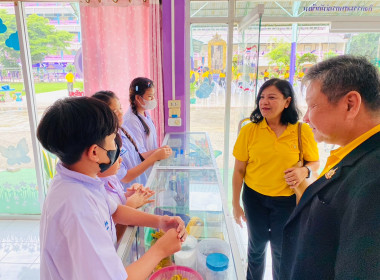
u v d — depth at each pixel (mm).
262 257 1771
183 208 1200
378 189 518
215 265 832
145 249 957
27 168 2883
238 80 2635
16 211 2957
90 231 633
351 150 642
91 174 720
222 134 2852
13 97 2734
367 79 597
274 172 1549
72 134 624
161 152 1647
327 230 651
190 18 2512
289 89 1487
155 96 2307
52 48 2664
